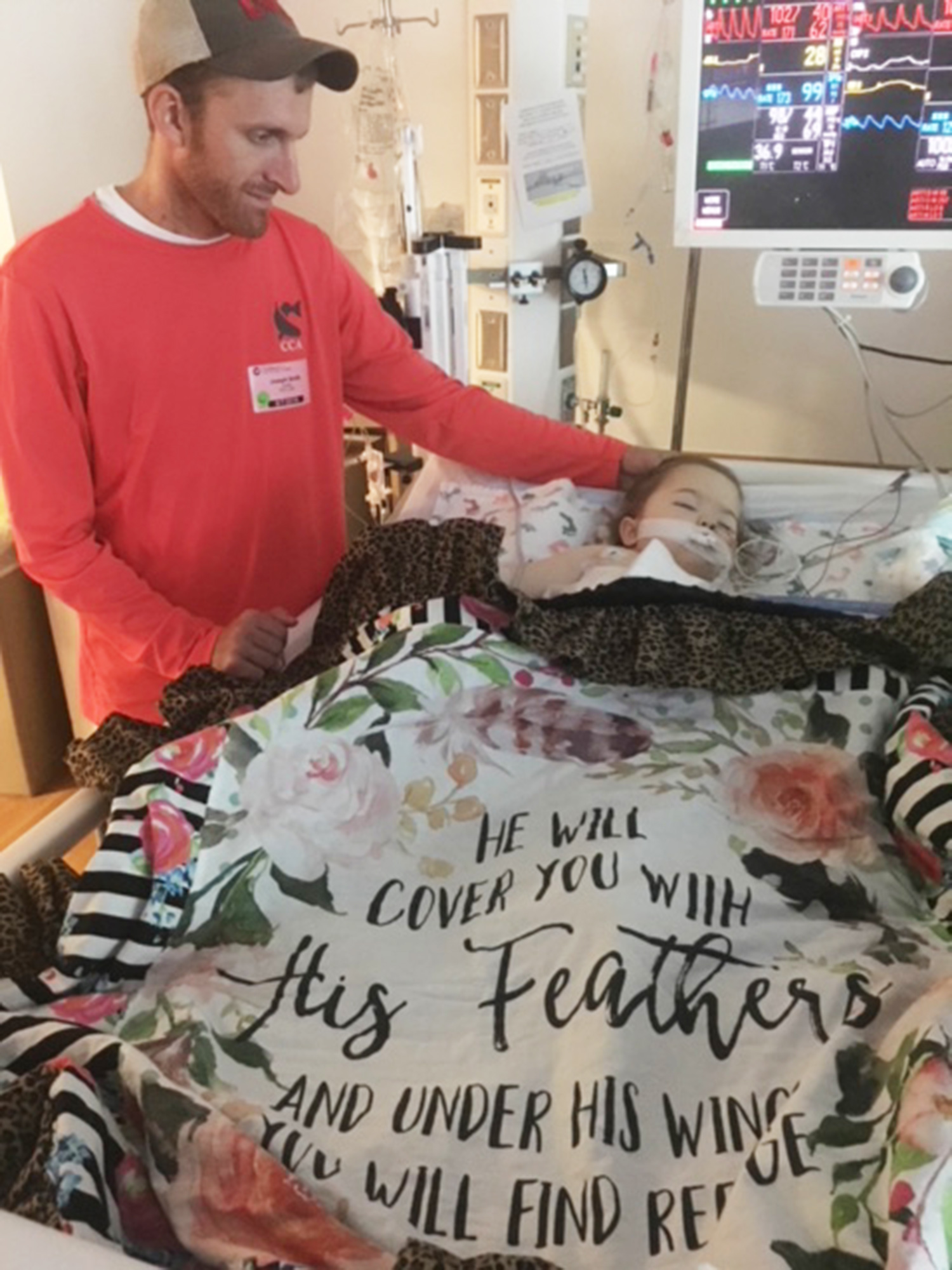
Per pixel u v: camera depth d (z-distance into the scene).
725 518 1.52
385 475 2.18
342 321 1.55
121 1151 0.80
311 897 1.05
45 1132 0.77
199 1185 0.77
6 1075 0.85
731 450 2.25
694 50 1.59
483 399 1.63
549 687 1.24
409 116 2.11
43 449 1.28
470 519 1.47
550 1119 0.82
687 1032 0.87
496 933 0.98
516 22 1.76
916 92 1.53
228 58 1.16
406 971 0.97
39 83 1.97
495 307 1.98
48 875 1.08
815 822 1.09
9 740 2.27
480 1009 0.92
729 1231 0.70
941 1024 0.75
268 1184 0.77
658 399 2.25
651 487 1.55
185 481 1.40
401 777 1.15
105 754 1.26
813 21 1.53
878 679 1.24
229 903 1.03
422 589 1.33
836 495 1.62
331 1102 0.86
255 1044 0.92
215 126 1.20
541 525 1.58
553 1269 0.69
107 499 1.40
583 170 1.86
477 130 1.88
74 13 2.01
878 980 0.87
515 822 1.11
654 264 2.14
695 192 1.67
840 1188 0.71
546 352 2.04
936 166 1.56
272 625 1.31
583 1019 0.87
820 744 1.19
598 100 2.07
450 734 1.18
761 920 0.97
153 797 1.04
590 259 1.90
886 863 1.06
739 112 1.61
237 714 1.20
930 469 1.69
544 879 1.01
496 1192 0.78
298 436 1.48
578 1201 0.76
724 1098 0.82
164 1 1.17
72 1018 0.94
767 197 1.65
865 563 1.50
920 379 2.06
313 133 2.31
